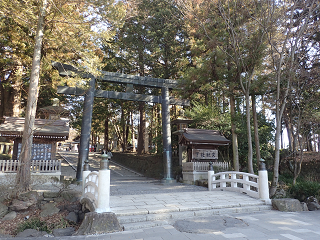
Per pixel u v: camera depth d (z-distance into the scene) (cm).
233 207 745
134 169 2145
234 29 1077
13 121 1130
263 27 984
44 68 1346
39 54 939
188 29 1384
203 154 1422
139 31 1748
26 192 807
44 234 641
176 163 1733
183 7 1275
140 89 2111
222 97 1988
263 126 1566
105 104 2441
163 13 1692
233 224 578
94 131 3622
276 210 749
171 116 2242
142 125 2272
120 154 2572
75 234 536
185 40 1691
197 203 756
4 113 1797
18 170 832
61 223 699
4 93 1856
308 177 1245
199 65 1387
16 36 1234
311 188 942
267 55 1159
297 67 1105
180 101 1636
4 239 542
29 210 755
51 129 1148
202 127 1656
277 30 1082
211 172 1079
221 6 1092
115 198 812
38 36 940
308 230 529
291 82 1109
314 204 795
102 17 965
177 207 696
